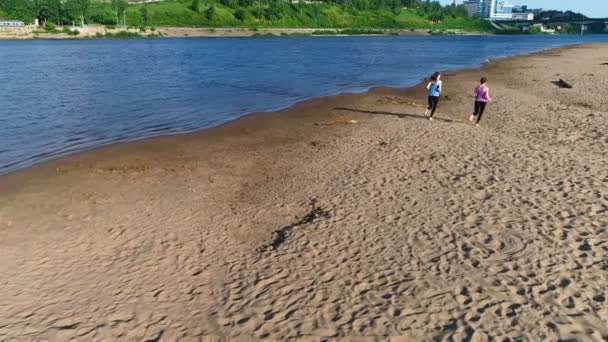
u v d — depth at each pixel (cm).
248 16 14450
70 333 672
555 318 637
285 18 15050
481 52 7675
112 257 894
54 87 3181
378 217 997
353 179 1248
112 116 2245
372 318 668
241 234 984
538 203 1009
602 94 2638
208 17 13762
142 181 1327
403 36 15675
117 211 1110
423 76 4116
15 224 1032
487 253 816
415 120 2011
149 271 842
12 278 817
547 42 12025
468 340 607
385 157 1425
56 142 1759
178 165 1484
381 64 5331
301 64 5200
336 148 1590
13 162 1500
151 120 2173
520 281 727
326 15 16225
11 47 8025
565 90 2825
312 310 699
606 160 1304
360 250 865
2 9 11362
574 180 1140
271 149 1662
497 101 2436
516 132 1720
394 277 766
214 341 648
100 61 5391
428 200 1064
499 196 1059
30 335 668
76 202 1162
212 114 2323
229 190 1254
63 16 11812
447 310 672
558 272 743
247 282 791
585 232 868
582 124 1800
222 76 3953
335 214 1031
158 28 12456
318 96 2892
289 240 927
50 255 900
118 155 1587
